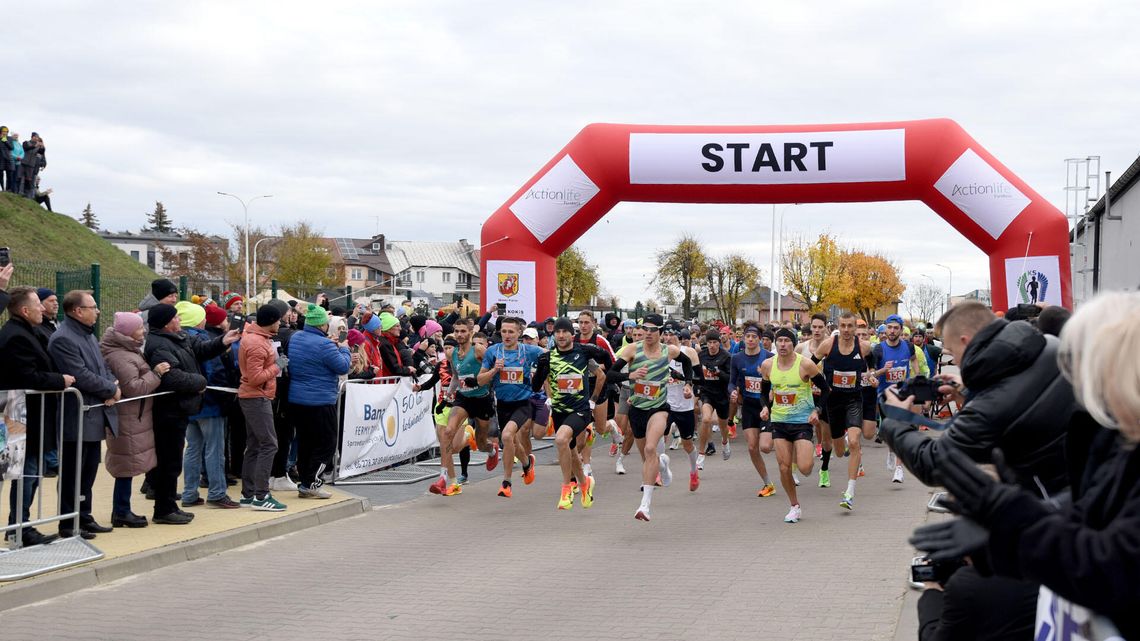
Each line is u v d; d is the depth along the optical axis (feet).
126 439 27.50
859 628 19.26
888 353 42.93
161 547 25.80
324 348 33.47
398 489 38.47
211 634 19.35
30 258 85.35
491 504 35.27
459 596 22.17
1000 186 57.16
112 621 20.27
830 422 36.96
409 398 43.55
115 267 97.66
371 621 20.18
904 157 57.93
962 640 10.58
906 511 33.09
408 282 349.00
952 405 52.13
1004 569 7.11
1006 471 7.67
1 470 22.98
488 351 35.35
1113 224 108.06
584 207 61.67
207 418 31.68
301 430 33.71
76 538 25.48
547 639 18.80
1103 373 6.78
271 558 26.32
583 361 33.24
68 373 25.54
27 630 19.62
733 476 42.65
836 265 235.40
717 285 272.10
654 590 22.54
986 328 11.09
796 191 59.67
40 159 98.99
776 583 23.09
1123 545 6.43
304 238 228.22
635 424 32.63
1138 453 6.86
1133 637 6.73
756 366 36.65
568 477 32.86
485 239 62.39
